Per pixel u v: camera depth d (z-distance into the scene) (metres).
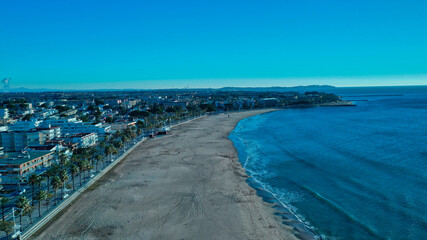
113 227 53.06
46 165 84.56
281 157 101.06
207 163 94.62
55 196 62.78
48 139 116.75
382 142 116.38
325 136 136.50
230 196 66.88
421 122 174.38
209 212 58.78
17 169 72.00
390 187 67.62
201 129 174.75
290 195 67.06
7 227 45.62
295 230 51.78
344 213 56.81
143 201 64.44
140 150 116.56
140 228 52.62
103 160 96.31
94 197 66.94
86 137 119.56
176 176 81.50
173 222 54.78
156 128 173.75
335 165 87.25
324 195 65.69
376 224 52.06
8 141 108.75
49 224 54.12
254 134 154.00
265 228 52.53
